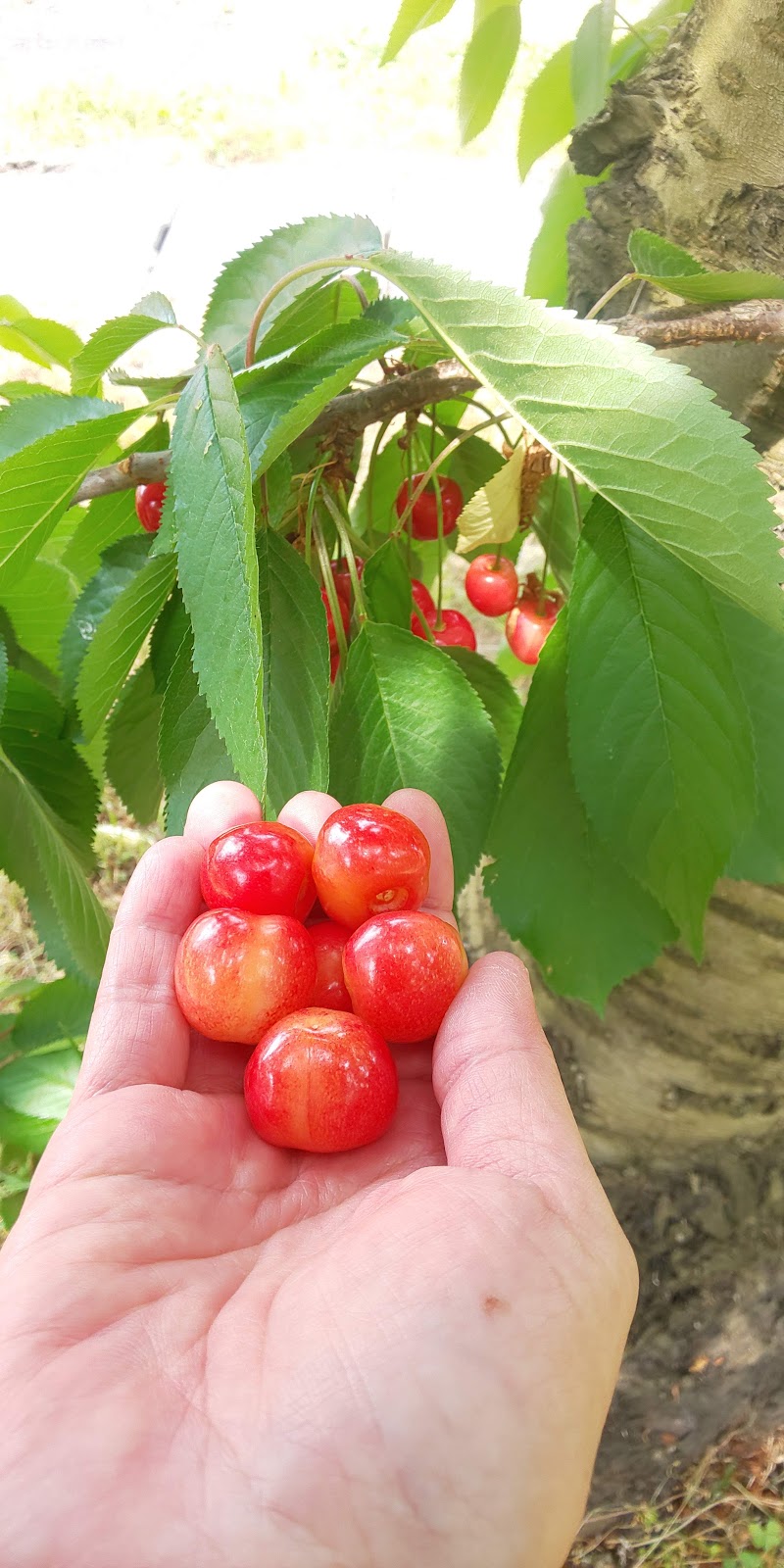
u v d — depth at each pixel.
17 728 0.25
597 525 0.20
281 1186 0.17
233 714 0.15
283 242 0.23
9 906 0.47
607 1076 0.30
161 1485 0.12
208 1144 0.17
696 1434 0.32
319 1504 0.12
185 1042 0.19
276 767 0.19
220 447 0.15
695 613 0.19
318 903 0.21
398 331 0.21
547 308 0.15
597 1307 0.14
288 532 0.22
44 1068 0.32
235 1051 0.19
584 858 0.22
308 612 0.19
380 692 0.20
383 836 0.18
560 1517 0.13
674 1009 0.28
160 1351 0.14
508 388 0.16
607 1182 0.32
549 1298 0.13
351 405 0.20
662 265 0.21
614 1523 0.31
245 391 0.19
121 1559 0.12
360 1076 0.16
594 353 0.15
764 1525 0.31
